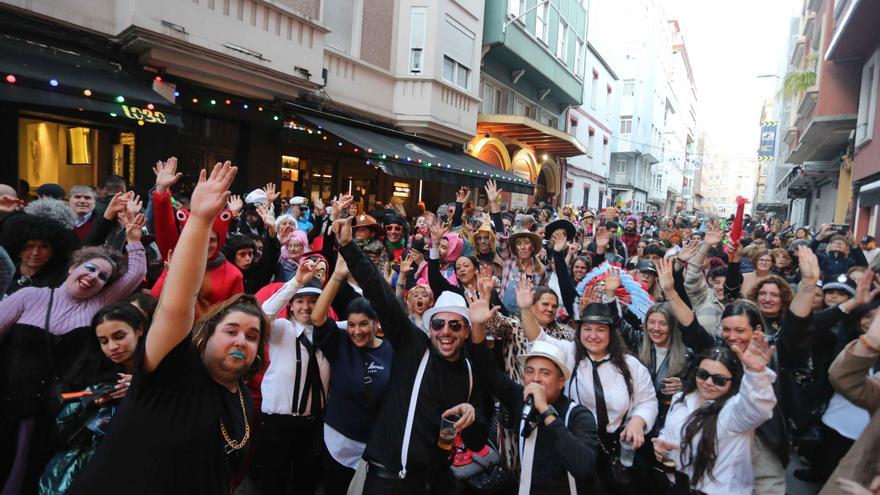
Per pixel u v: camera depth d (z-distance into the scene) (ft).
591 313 10.46
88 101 21.25
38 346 9.01
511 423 9.93
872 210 43.83
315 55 33.32
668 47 176.96
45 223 10.94
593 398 10.27
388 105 44.14
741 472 8.91
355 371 10.87
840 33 41.42
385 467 9.18
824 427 12.57
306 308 11.37
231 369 6.51
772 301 13.84
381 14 42.60
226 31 27.45
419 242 21.04
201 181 5.94
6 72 18.84
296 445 11.61
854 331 12.64
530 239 19.67
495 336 12.21
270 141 34.01
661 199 178.50
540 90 73.15
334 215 14.28
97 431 7.89
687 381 10.46
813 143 59.72
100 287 9.64
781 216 155.02
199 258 5.82
